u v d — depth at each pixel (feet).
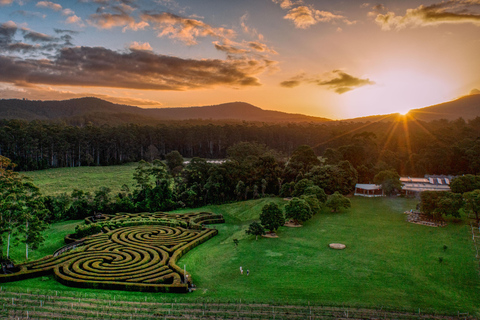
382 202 415.64
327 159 565.12
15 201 233.96
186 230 314.55
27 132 649.20
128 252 251.39
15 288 187.93
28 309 162.20
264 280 208.23
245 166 481.87
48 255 251.60
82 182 529.86
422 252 243.81
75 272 212.43
